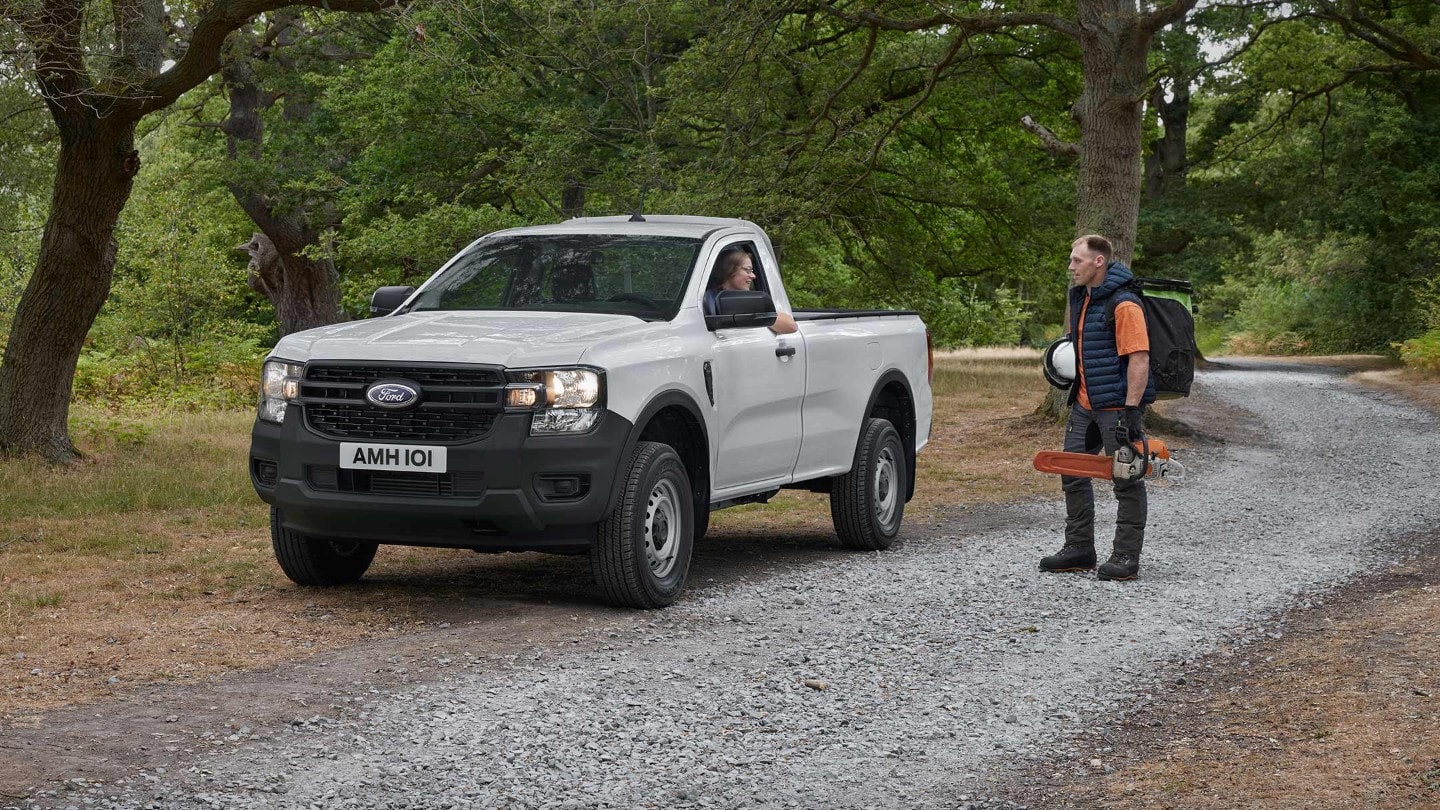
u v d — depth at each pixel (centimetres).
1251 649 655
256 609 734
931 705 562
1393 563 895
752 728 528
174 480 1253
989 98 2812
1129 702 567
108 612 726
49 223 1346
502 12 2484
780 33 2336
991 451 1712
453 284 841
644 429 772
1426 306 4012
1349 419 2208
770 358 845
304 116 3206
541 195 2552
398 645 646
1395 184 3881
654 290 809
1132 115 1845
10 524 1021
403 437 702
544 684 580
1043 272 3014
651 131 2083
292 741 496
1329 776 455
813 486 954
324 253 2930
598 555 721
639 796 450
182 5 1469
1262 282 6312
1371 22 2320
